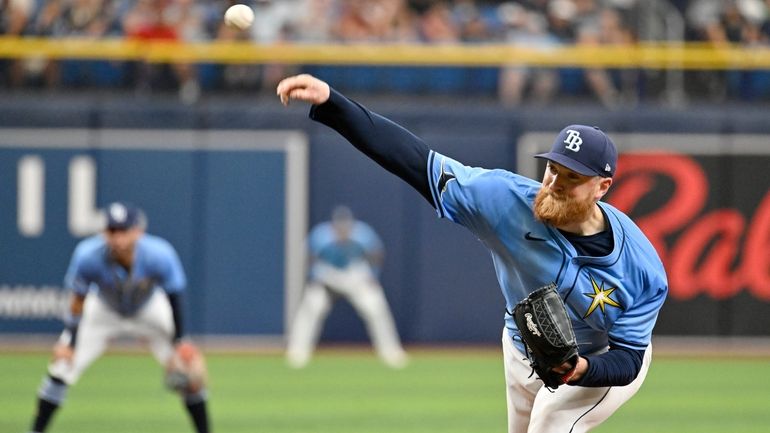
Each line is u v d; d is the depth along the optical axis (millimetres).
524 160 56875
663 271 20266
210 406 42031
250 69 58906
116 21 59594
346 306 58344
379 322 54375
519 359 21781
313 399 43750
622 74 59000
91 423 38344
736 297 57031
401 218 57469
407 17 60406
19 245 57094
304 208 57438
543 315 18766
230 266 57438
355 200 57438
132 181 57250
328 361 54125
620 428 38344
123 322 32906
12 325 57250
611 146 19391
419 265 57625
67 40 59000
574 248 19625
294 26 59812
